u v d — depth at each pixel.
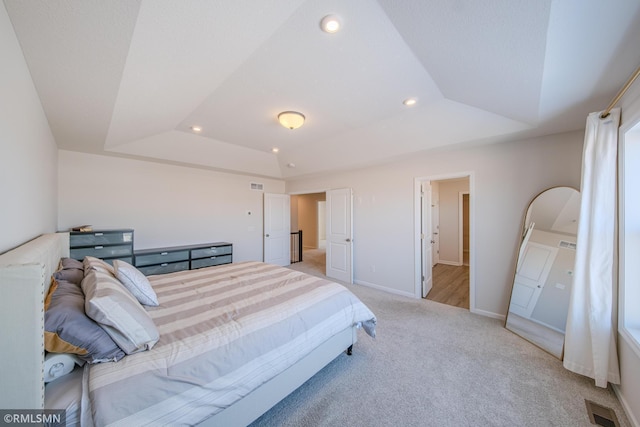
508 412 1.57
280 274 2.68
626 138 1.65
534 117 2.21
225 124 3.09
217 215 4.88
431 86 2.18
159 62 1.49
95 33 1.13
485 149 3.12
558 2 1.04
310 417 1.53
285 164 4.91
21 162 1.34
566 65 1.44
